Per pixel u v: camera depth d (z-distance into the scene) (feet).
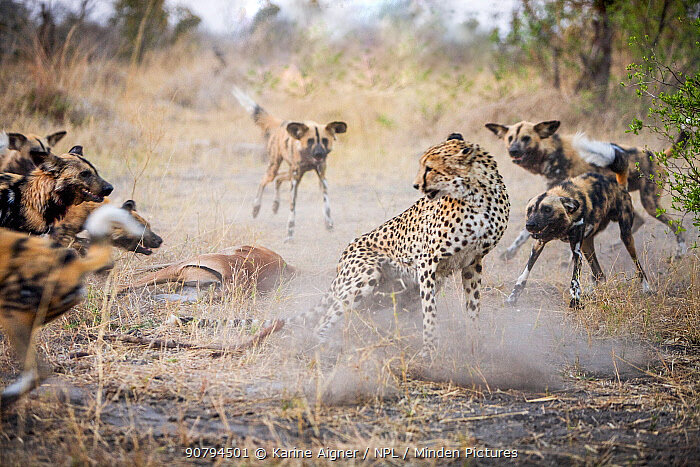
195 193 59.93
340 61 113.91
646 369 27.76
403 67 107.45
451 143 27.84
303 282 37.96
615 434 21.99
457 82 96.17
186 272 35.12
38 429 21.03
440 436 21.65
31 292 20.35
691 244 46.19
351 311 28.99
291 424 21.94
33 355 21.42
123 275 35.45
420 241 28.58
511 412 23.49
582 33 82.69
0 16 95.86
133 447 20.18
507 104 82.17
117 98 91.09
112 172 64.69
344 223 54.34
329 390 23.84
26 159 45.21
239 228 49.39
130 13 115.44
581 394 25.21
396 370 26.40
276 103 102.12
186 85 106.01
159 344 27.91
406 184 67.46
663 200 52.60
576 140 41.86
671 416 23.36
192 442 20.58
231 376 25.30
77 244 37.11
